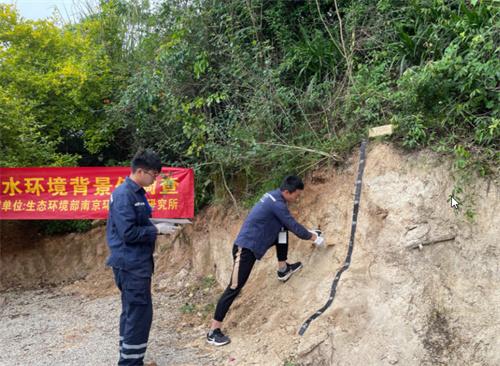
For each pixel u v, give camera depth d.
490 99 4.46
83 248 7.57
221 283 6.00
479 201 4.13
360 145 4.98
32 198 6.75
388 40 5.81
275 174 5.58
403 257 4.15
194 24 6.45
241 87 6.19
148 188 6.40
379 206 4.43
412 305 3.97
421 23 5.47
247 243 4.49
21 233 7.81
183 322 5.38
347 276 4.36
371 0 6.04
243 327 4.82
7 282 7.26
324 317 4.24
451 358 3.73
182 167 6.75
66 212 6.71
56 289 7.10
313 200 5.17
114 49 8.76
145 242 4.09
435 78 4.48
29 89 7.49
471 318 3.84
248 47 6.29
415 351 3.80
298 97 5.92
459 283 3.99
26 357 4.71
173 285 6.41
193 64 6.42
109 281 6.95
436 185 4.27
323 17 6.61
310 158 5.30
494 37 4.47
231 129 5.86
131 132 7.83
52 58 8.08
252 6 6.32
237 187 6.27
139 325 4.09
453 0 5.25
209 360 4.39
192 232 6.75
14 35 7.89
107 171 6.72
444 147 4.31
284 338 4.33
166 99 6.35
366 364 3.88
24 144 6.93
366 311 4.13
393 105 4.94
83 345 4.95
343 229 4.72
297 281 4.82
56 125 7.71
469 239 4.07
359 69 5.45
